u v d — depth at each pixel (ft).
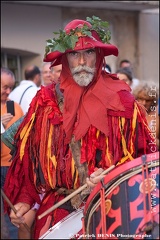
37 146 15.66
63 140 15.39
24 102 23.66
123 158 15.24
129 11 46.78
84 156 15.20
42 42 41.73
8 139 16.40
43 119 15.57
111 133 15.23
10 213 16.11
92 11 44.55
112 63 44.83
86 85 15.11
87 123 15.19
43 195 16.99
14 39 40.55
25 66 41.93
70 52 15.17
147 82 20.47
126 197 12.44
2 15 39.96
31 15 41.24
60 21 42.78
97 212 12.77
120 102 15.28
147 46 47.91
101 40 15.69
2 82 24.18
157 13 48.37
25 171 15.80
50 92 15.79
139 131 15.34
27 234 18.99
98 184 12.79
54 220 15.46
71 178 15.35
